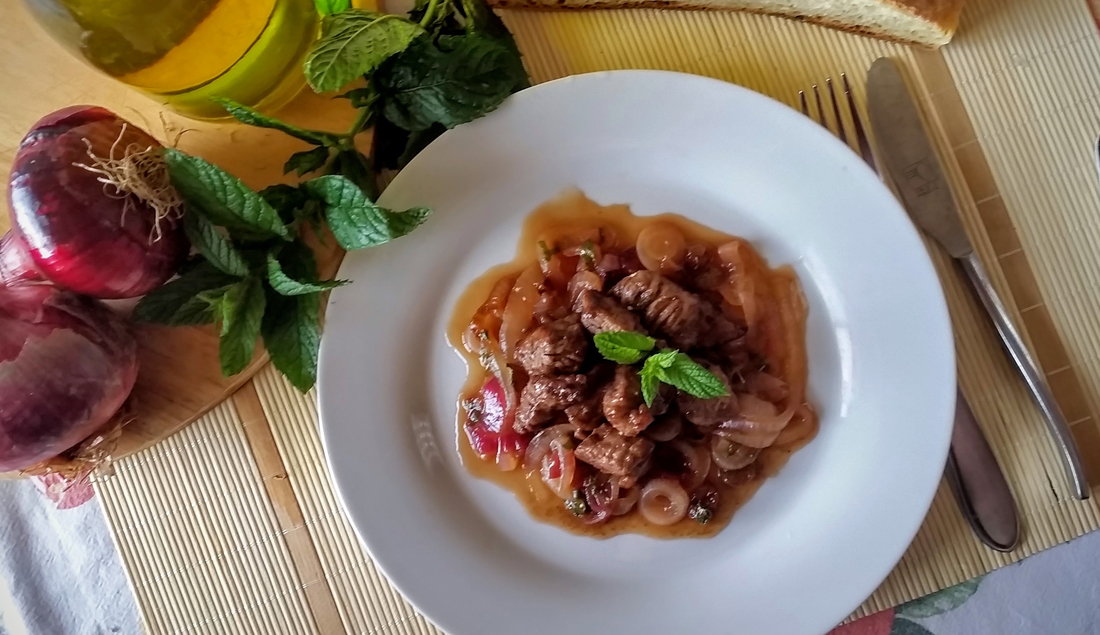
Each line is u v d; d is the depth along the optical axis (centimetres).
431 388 36
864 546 33
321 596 37
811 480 35
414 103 33
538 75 37
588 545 35
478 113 33
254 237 31
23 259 31
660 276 35
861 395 34
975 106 37
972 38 37
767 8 37
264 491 37
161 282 32
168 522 37
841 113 36
